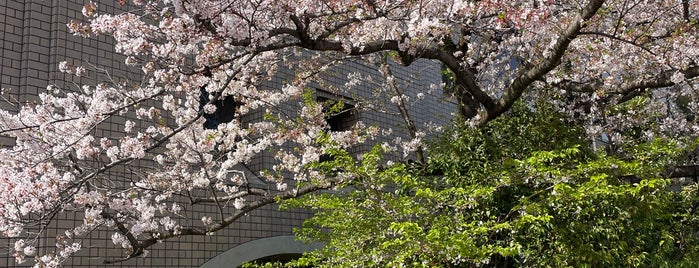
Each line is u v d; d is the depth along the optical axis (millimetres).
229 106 9070
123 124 7363
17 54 6961
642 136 8883
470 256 5008
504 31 8273
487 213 5793
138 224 6059
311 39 5352
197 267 7828
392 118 10906
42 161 5137
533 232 6035
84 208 6215
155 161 7359
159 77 5676
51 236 6652
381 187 5703
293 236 9008
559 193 5363
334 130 10656
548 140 6773
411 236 4945
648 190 6148
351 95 10195
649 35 7336
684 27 6891
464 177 6473
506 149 6645
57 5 7207
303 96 7129
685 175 7805
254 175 8875
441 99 10062
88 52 7332
